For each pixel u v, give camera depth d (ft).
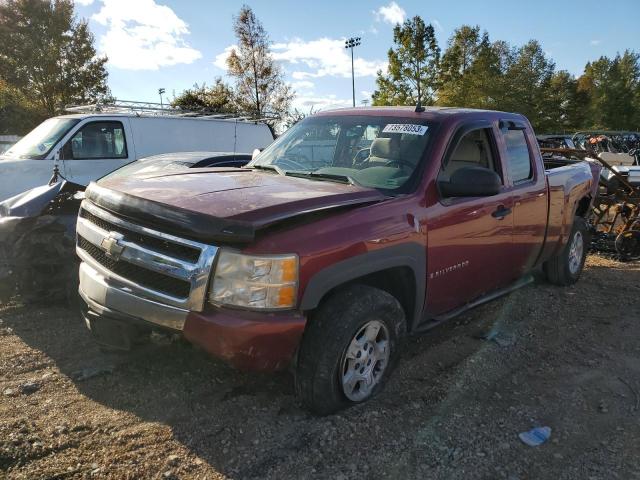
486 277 14.55
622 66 214.48
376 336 11.25
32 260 15.78
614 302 18.92
